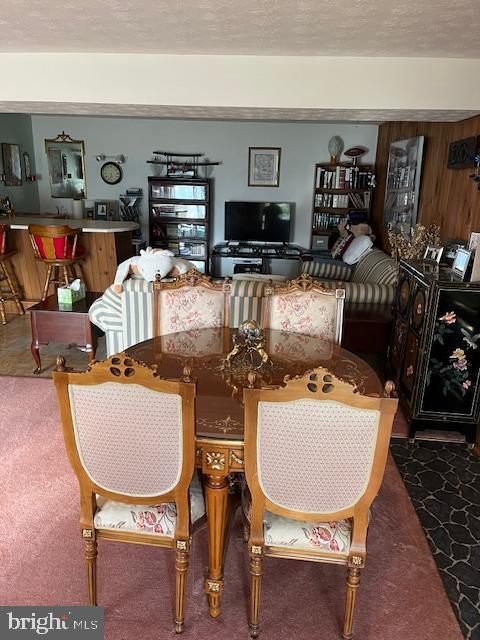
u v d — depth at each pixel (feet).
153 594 6.09
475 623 5.76
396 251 14.39
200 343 7.92
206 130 22.38
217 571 5.62
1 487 7.95
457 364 9.20
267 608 5.94
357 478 4.91
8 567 6.38
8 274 16.74
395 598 6.08
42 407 10.61
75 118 22.74
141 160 22.93
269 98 10.66
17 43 9.86
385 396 4.56
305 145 22.13
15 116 21.57
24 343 14.47
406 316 10.49
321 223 22.03
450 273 9.54
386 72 10.34
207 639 5.51
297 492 5.07
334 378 4.46
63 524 7.16
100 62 10.69
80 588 6.10
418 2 7.01
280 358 7.39
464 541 7.06
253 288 10.16
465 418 9.43
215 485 5.38
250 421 4.77
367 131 21.66
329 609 5.95
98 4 7.42
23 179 22.48
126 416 4.88
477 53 9.74
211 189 22.89
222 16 7.86
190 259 22.75
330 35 8.75
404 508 7.73
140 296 10.53
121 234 16.78
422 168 14.61
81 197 23.61
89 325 12.03
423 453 9.32
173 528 5.42
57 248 14.07
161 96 10.80
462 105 10.38
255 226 22.53
